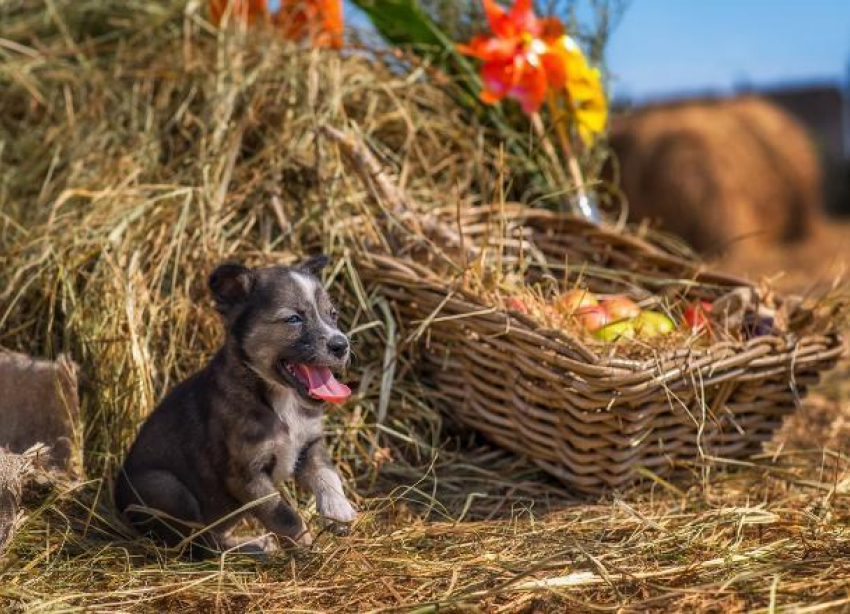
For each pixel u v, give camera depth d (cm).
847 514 143
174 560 139
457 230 172
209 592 131
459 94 196
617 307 159
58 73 193
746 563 130
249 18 200
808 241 383
